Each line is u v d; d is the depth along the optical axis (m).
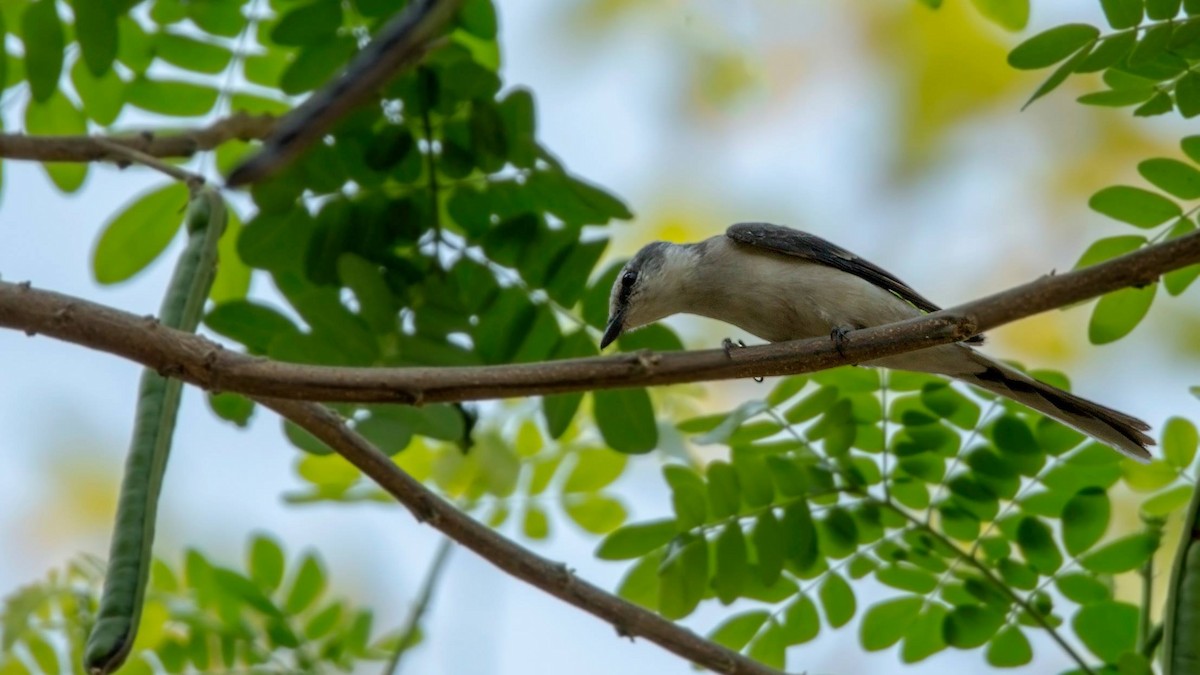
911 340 7.66
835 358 7.86
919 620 10.45
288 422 9.73
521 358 11.22
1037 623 10.27
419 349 10.88
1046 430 9.95
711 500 9.98
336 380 7.53
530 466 12.30
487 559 8.89
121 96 11.91
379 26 11.01
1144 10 8.87
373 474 8.67
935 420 10.09
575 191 11.25
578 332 11.38
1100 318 10.16
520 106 11.16
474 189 11.52
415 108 11.15
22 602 10.44
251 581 11.16
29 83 10.92
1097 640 10.23
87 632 10.42
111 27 10.77
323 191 11.38
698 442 9.44
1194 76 9.28
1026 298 7.43
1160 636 9.48
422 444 12.22
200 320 8.73
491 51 11.95
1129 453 9.48
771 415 10.09
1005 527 10.21
